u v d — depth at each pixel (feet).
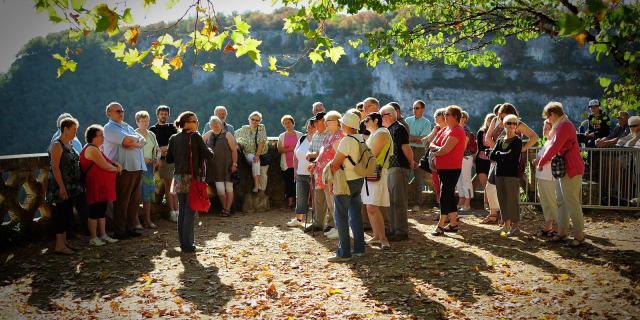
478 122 362.33
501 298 17.62
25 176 26.96
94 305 17.89
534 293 18.02
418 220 31.81
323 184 27.76
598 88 355.97
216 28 13.52
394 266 21.80
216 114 35.76
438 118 28.91
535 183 34.40
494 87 368.48
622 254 22.61
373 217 24.81
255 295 18.72
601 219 31.17
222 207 35.96
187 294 18.92
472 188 34.47
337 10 18.81
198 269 22.11
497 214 31.04
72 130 24.47
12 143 370.53
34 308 17.57
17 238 25.99
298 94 384.27
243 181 36.63
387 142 24.02
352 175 22.65
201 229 30.45
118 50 13.05
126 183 27.40
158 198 33.24
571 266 21.11
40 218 27.78
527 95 353.51
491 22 28.07
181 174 24.43
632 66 14.58
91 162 25.73
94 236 26.17
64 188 24.06
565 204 24.56
